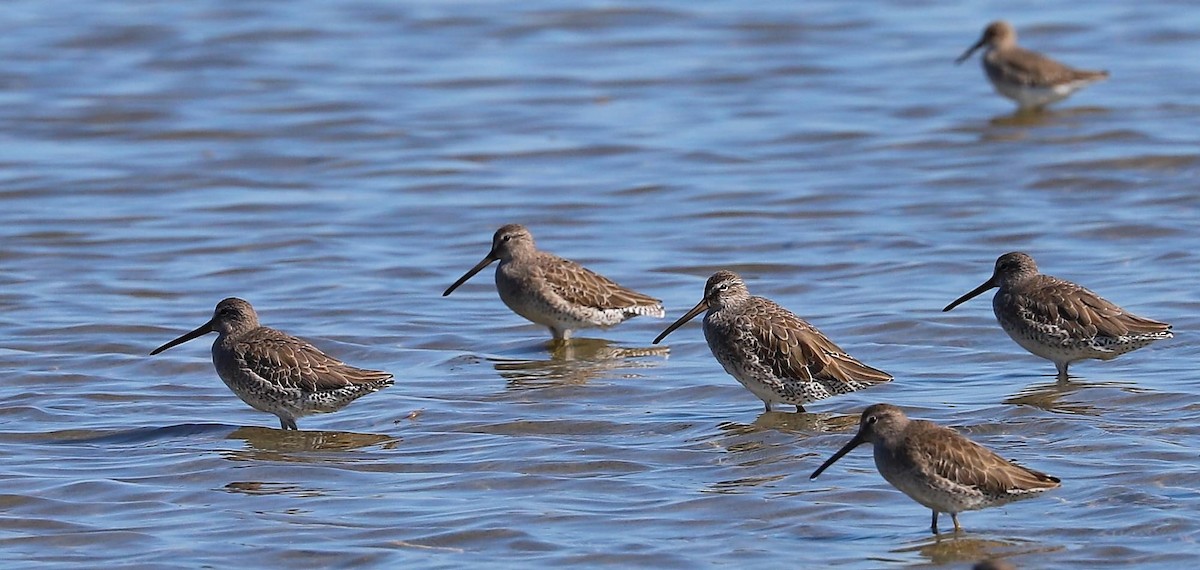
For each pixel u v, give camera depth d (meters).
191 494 13.45
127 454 14.59
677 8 38.25
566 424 15.27
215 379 17.34
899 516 12.62
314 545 12.23
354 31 36.66
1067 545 11.83
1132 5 38.00
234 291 20.88
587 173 26.81
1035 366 17.06
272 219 24.45
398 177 26.77
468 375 17.31
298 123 30.02
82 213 24.75
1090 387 16.03
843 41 35.66
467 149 28.34
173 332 18.95
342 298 20.48
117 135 29.41
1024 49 30.61
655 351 18.22
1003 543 11.92
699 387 16.56
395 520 12.73
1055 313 16.23
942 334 18.30
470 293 20.86
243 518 12.84
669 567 11.70
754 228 23.52
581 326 18.77
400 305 20.20
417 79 33.06
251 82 32.81
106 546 12.30
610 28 36.88
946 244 22.25
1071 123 29.03
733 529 12.40
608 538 12.27
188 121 30.16
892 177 26.05
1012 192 24.97
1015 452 13.91
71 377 17.30
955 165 26.58
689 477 13.62
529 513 12.80
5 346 18.38
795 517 12.63
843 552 11.86
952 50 34.88
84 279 21.41
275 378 14.98
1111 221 22.95
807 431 14.84
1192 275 20.14
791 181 26.00
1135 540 11.85
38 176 26.75
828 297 20.08
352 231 23.83
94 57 34.56
